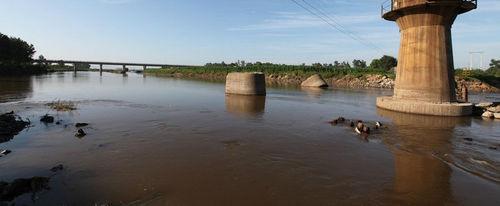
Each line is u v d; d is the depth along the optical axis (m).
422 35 29.89
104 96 43.22
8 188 11.43
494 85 66.56
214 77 115.69
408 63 31.05
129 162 15.04
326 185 12.81
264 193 11.98
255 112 30.31
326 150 17.53
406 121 26.16
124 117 26.34
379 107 34.00
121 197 11.44
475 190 12.54
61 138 19.06
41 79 81.62
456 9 28.55
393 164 15.41
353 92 55.50
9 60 97.31
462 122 25.88
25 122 23.06
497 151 17.64
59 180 12.82
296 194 11.95
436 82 29.86
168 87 63.06
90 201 11.10
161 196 11.59
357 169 14.66
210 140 19.22
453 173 14.30
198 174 13.70
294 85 75.06
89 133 20.45
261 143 18.75
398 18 31.58
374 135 21.09
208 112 29.77
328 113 30.23
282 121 25.73
